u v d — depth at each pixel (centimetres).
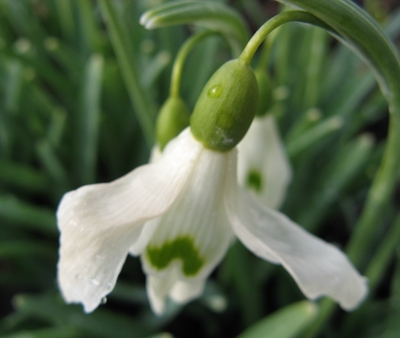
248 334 12
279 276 16
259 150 10
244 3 22
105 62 18
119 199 7
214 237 8
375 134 22
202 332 17
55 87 18
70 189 17
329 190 15
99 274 7
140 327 14
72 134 17
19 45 19
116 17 10
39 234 17
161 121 9
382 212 10
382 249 12
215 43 17
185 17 9
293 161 15
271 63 21
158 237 8
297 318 11
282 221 8
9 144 17
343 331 15
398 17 19
